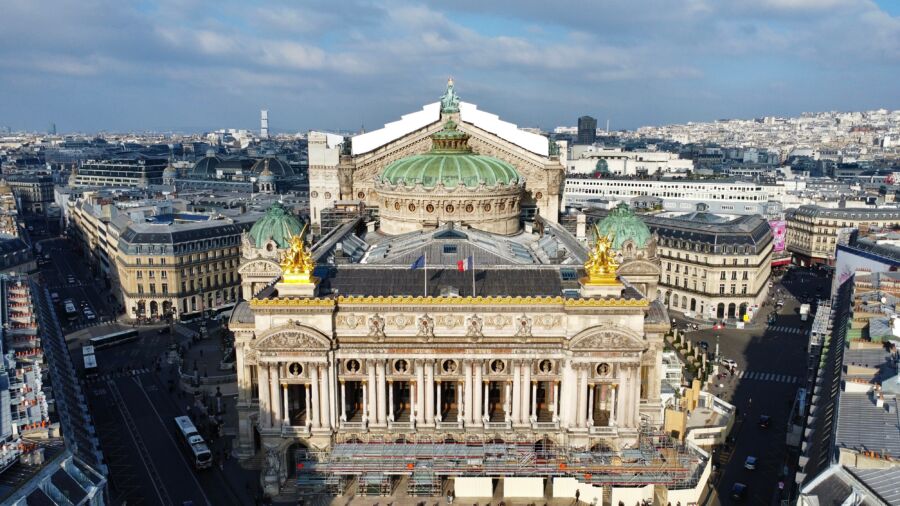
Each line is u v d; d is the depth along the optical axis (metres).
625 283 125.44
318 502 109.06
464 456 107.94
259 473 127.69
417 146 186.62
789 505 88.38
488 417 113.38
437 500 109.62
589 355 109.12
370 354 110.94
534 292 113.69
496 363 112.56
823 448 86.94
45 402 99.25
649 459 109.44
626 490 110.06
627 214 156.88
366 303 109.44
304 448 113.81
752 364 198.50
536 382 112.31
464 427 112.75
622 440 111.56
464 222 157.25
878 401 91.12
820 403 110.56
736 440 146.62
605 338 108.44
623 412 111.38
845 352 111.06
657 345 122.62
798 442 139.75
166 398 171.25
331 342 109.38
